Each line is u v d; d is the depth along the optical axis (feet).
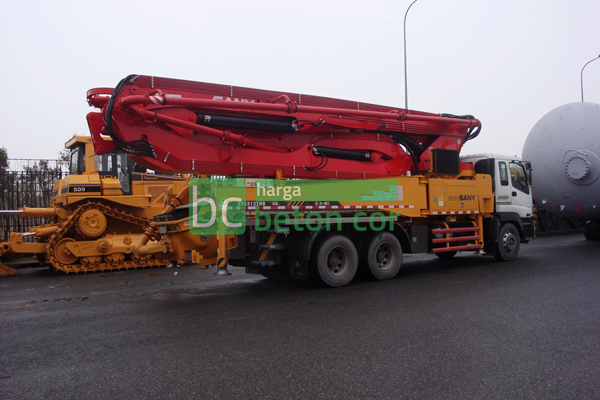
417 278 28.37
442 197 30.89
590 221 53.52
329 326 17.49
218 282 28.81
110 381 12.37
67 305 22.31
